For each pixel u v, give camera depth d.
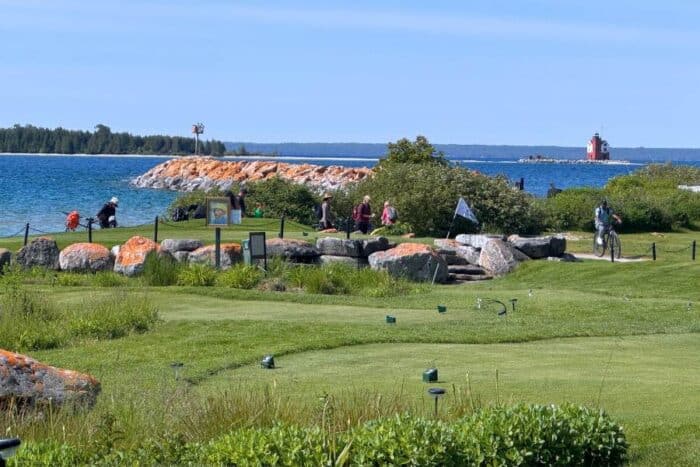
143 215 75.44
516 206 52.50
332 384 16.98
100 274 33.97
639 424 13.99
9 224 66.31
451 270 38.06
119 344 21.97
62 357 20.59
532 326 23.92
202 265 33.44
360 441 11.62
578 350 20.72
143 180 125.69
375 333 22.59
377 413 13.59
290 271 33.25
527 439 12.00
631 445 13.16
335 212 55.75
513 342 22.02
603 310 27.27
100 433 12.41
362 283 32.12
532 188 134.12
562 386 16.59
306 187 62.41
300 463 11.27
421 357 19.84
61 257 36.03
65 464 11.38
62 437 12.49
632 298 29.97
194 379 17.80
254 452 11.43
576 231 56.25
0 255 36.06
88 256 35.75
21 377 13.53
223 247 36.31
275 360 19.75
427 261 36.34
